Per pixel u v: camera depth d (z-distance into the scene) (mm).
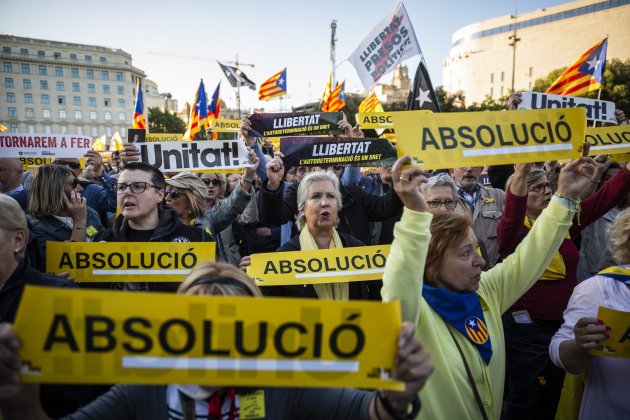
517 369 3141
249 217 4410
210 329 1245
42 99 106500
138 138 4086
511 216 2572
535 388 3078
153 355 1226
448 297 2000
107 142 112188
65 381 1182
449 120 1950
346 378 1239
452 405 1876
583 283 2281
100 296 1213
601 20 76562
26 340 1165
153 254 2850
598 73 6551
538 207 3258
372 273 2912
